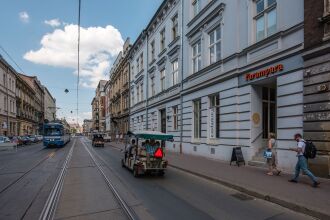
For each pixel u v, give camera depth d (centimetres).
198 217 698
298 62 1200
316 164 1069
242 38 1591
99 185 1097
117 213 730
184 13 2378
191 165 1552
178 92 2467
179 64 2459
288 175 1173
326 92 1055
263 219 686
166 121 2770
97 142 3947
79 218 691
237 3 1628
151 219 682
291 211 750
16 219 688
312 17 1123
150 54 3400
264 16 1448
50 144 3744
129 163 1463
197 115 2186
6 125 4984
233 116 1631
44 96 10456
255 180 1078
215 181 1145
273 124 1605
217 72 1820
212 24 1894
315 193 860
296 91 1203
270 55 1349
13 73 5769
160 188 1044
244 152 1543
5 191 996
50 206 793
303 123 1148
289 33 1259
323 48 1067
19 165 1756
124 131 5062
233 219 684
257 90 1545
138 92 4016
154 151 1309
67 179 1230
